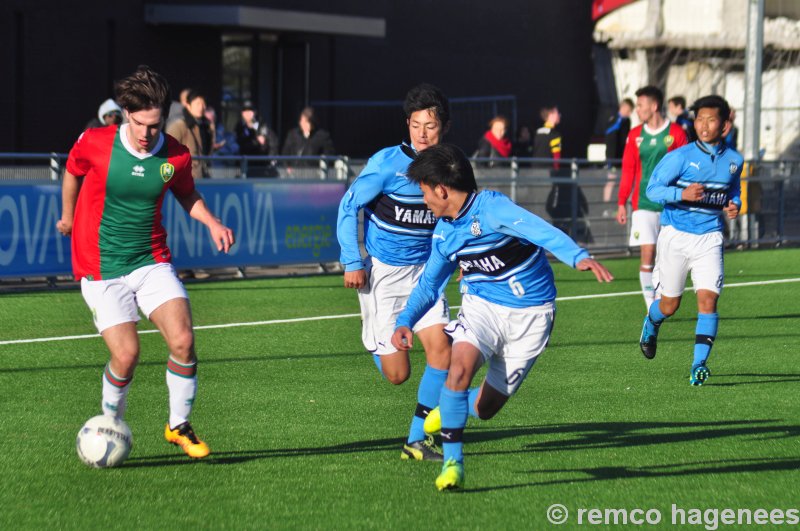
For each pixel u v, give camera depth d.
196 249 30.42
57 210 28.23
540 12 62.72
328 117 53.69
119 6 45.62
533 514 11.20
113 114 26.19
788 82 60.91
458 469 11.55
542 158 39.16
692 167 18.45
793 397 17.03
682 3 61.53
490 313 11.94
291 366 19.33
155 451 13.59
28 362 19.41
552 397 16.94
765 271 34.66
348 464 13.04
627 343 21.94
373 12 54.16
